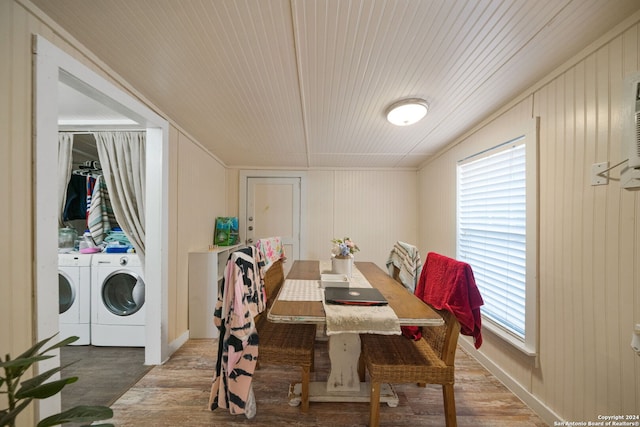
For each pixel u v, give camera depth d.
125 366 1.93
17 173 1.01
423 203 3.49
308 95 1.67
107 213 2.42
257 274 1.58
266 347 1.44
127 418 1.42
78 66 1.21
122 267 2.21
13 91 0.99
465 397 1.61
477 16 1.02
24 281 1.03
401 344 1.47
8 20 0.97
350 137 2.51
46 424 0.59
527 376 1.56
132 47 1.23
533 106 1.54
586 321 1.23
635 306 1.04
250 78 1.48
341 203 3.77
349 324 1.17
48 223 1.10
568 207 1.32
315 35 1.12
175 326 2.18
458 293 1.26
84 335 2.22
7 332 0.99
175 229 2.17
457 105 1.81
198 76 1.47
